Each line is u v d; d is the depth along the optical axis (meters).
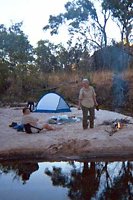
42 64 41.75
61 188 7.12
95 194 6.78
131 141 10.45
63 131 12.12
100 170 8.58
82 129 12.33
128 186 7.27
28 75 29.75
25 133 12.00
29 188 7.17
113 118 14.99
